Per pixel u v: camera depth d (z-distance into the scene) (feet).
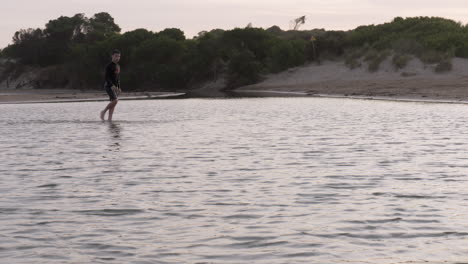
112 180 25.09
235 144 38.01
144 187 23.44
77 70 252.21
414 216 18.45
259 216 18.61
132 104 102.22
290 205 20.08
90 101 121.60
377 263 14.12
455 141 38.32
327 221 17.95
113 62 59.36
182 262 14.32
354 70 177.17
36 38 324.80
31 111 82.12
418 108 74.54
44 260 14.49
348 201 20.61
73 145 38.32
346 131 45.96
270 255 14.80
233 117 64.28
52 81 274.77
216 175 26.14
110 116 59.77
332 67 186.91
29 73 304.50
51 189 23.20
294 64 199.41
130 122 57.88
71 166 29.14
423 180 24.52
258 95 138.41
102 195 21.95
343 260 14.37
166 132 46.83
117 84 59.98
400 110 71.31
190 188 23.16
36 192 22.62
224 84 206.69
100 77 243.40
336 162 29.81
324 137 41.70
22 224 17.88
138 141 40.32
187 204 20.35
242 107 85.61
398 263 14.10
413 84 137.08
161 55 230.48
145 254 14.93
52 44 316.19
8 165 29.66
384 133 43.98
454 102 86.94
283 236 16.40
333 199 20.95
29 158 32.24
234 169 27.81
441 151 33.60
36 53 314.55
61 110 84.07
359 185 23.52
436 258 14.43
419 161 29.89
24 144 39.22
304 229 17.08
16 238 16.39
